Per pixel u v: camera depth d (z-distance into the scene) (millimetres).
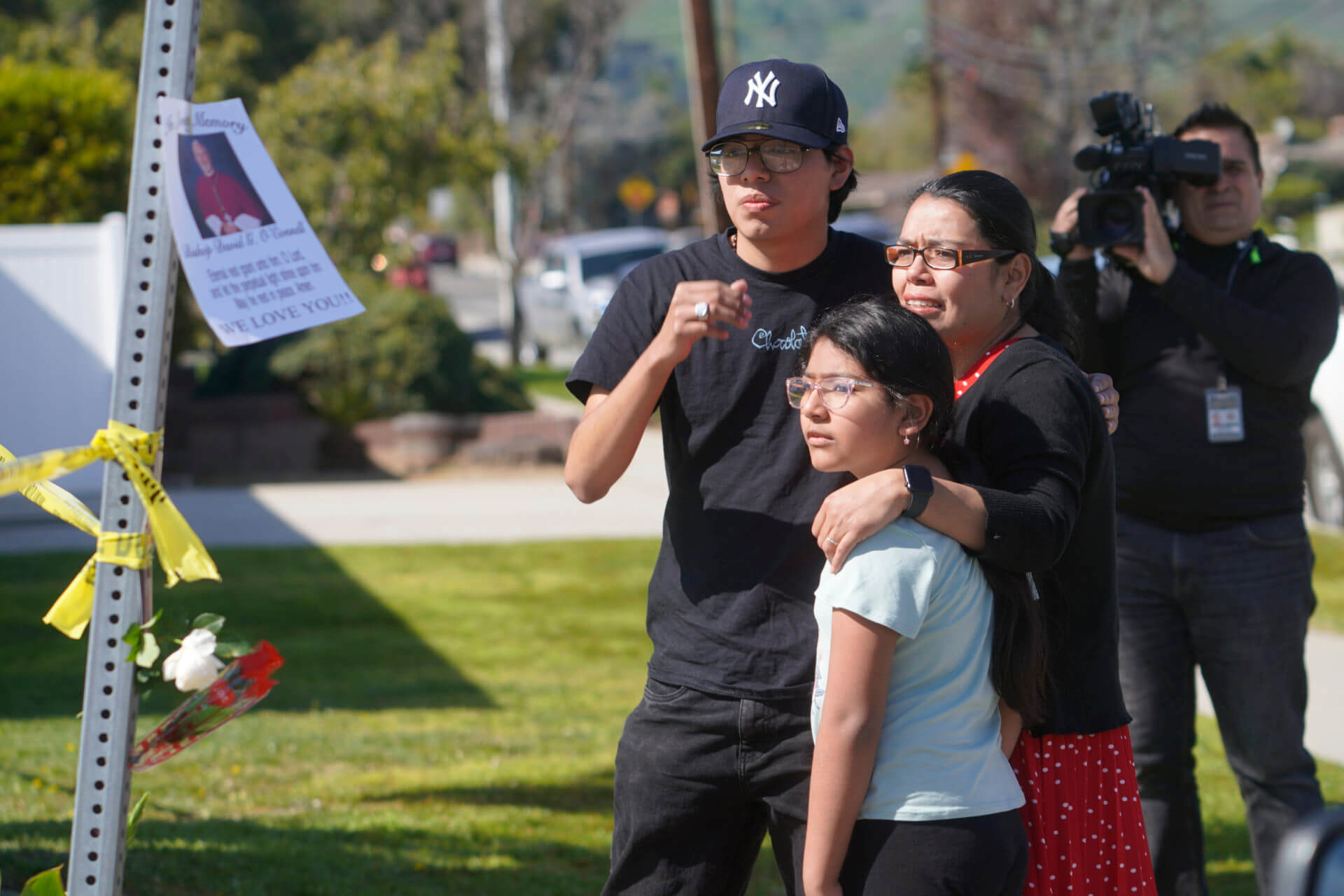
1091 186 5016
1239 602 4770
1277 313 4848
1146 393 4871
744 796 3479
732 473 3514
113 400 2826
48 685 8820
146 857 5609
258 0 49250
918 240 3314
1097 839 3371
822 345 3074
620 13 50188
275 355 20172
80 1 45375
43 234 15484
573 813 6609
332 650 10078
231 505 16766
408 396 20219
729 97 3488
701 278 3645
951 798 2971
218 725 2885
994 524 2934
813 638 3408
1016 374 3217
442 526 15383
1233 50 54219
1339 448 12867
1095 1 51281
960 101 55969
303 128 26859
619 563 13453
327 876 5539
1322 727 8055
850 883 3016
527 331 36969
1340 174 52094
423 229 77375
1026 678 3094
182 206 2770
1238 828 6531
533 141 29156
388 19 50125
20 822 5840
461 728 8125
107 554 2820
